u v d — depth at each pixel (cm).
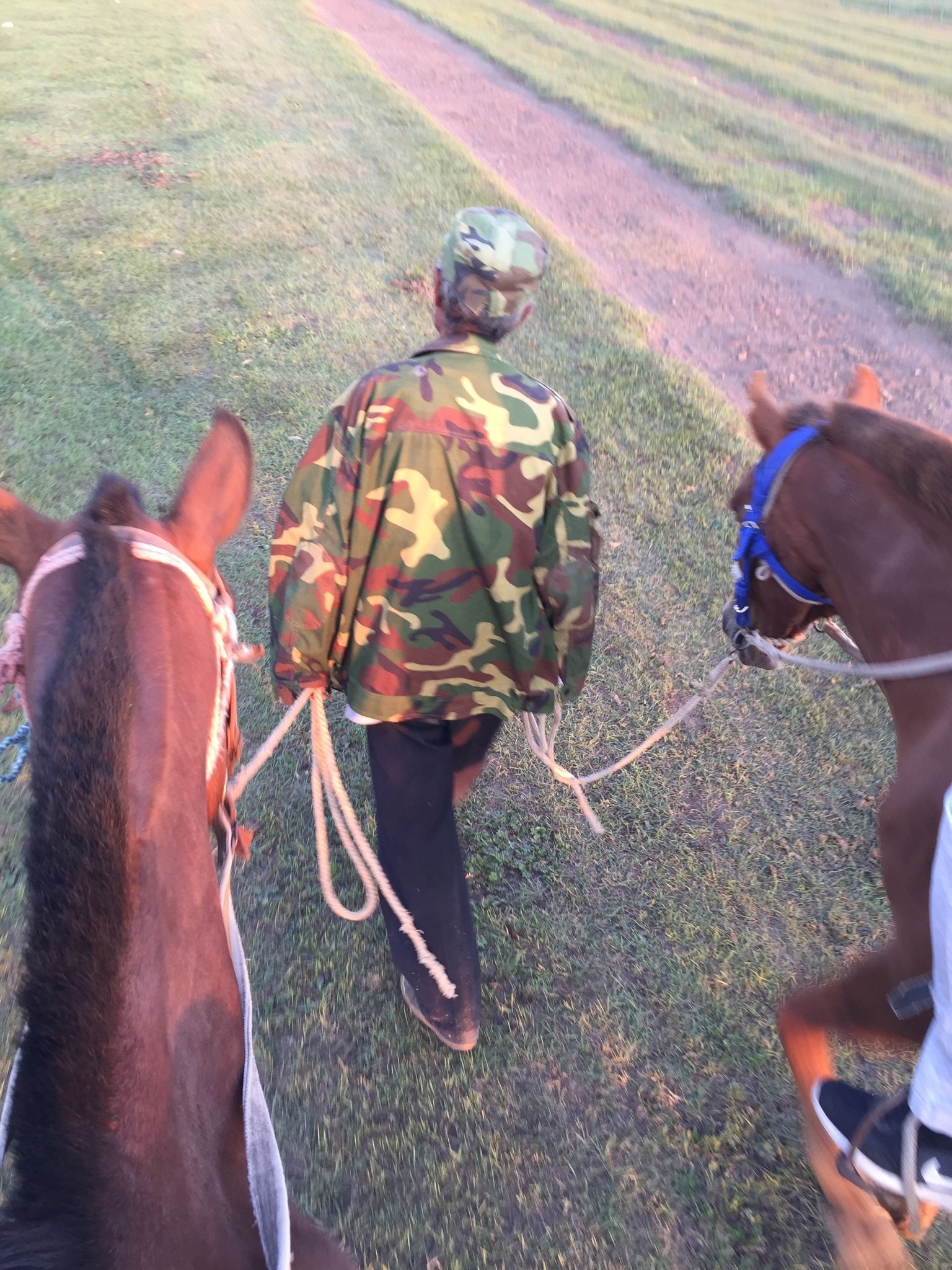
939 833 171
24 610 131
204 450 160
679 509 464
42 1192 105
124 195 823
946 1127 166
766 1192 234
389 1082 253
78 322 619
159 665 125
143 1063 112
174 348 593
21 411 522
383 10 1681
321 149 952
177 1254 114
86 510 139
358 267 706
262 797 329
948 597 190
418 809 228
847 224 874
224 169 889
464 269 196
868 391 246
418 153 952
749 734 354
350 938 285
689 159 1002
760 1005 271
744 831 320
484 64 1371
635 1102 250
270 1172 131
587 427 522
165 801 120
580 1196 232
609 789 333
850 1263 220
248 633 399
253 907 293
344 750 349
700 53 1480
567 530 204
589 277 713
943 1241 225
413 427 193
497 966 280
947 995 162
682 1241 226
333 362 580
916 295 719
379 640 206
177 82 1153
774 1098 251
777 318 691
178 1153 118
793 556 227
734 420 531
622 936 288
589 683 374
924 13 1950
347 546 200
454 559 199
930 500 194
